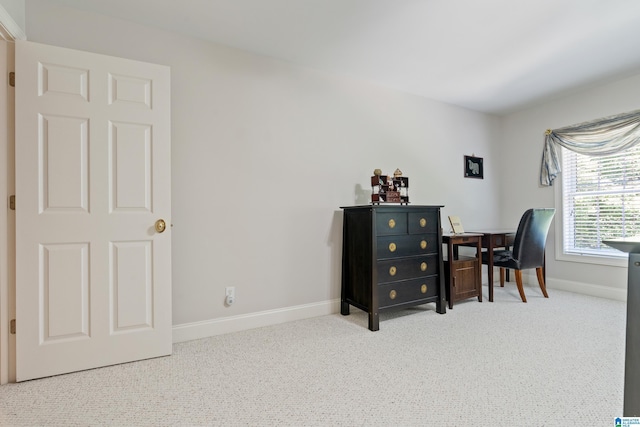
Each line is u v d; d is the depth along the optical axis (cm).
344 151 305
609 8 203
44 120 178
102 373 183
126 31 217
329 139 297
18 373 173
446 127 380
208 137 242
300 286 281
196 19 216
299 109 281
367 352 209
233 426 137
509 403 151
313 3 199
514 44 249
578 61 278
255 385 169
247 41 244
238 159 254
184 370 186
